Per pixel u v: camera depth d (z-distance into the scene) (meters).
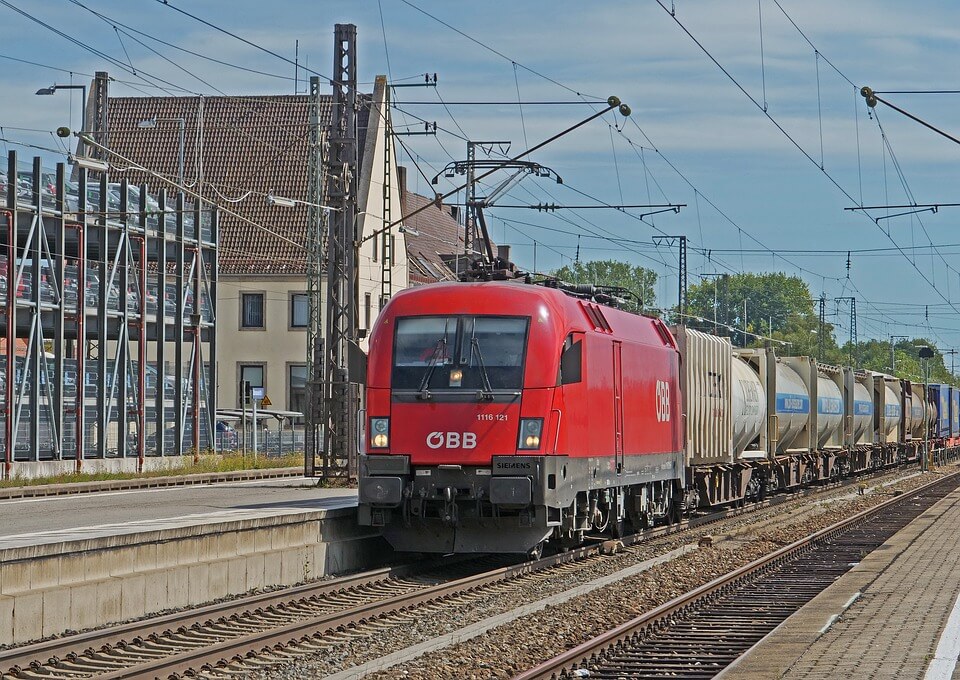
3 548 14.20
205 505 27.52
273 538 19.50
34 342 44.12
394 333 21.19
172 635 14.44
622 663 13.43
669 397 28.66
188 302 53.03
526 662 13.51
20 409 43.53
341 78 35.06
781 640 14.00
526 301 21.02
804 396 44.50
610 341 23.81
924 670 11.83
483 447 20.39
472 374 20.66
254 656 13.45
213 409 53.88
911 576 19.69
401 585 19.45
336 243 35.75
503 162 33.78
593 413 22.44
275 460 53.03
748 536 28.92
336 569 21.12
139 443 47.69
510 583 19.84
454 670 12.86
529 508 20.44
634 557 23.89
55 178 45.69
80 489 37.41
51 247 46.31
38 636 14.34
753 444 39.09
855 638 13.87
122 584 15.74
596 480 22.64
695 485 32.78
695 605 17.69
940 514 33.66
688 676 12.77
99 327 47.34
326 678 12.24
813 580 20.70
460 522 21.02
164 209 50.81
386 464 20.70
